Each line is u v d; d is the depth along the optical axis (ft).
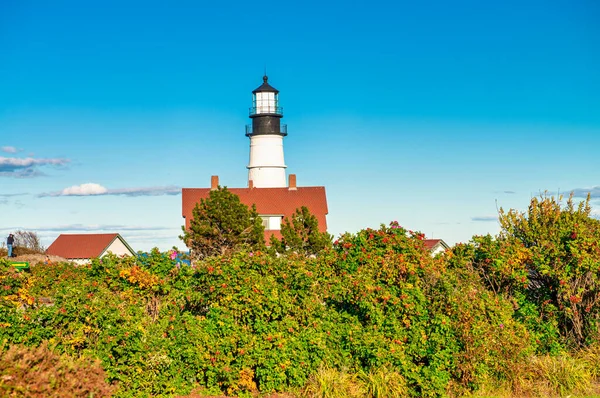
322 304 48.62
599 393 45.96
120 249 206.80
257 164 223.10
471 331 45.42
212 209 126.62
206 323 45.50
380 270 48.55
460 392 45.06
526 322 51.19
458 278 51.11
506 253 52.70
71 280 49.78
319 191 198.59
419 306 46.11
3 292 43.73
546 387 46.21
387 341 45.47
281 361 44.09
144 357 41.78
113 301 43.39
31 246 201.26
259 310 45.55
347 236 52.06
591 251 51.98
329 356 45.37
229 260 48.24
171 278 48.19
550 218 55.16
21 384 29.50
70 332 40.75
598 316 51.52
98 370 35.06
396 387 43.88
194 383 44.45
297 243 125.80
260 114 221.25
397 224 51.62
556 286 52.42
